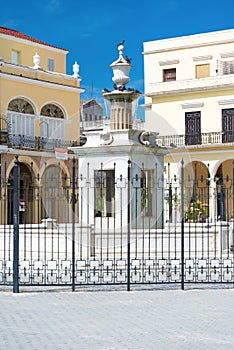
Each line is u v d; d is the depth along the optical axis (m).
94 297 10.82
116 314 9.32
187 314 9.29
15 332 8.10
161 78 42.94
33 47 38.91
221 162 38.97
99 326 8.47
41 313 9.42
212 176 38.97
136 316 9.16
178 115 40.88
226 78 39.31
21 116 35.25
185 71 42.06
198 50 41.62
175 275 12.73
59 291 11.43
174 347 7.26
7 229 16.19
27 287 11.89
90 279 12.59
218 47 40.91
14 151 33.78
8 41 37.31
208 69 41.31
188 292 11.31
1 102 33.91
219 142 39.22
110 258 14.14
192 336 7.84
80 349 7.17
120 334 7.96
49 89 36.91
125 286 11.91
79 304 10.17
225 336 7.84
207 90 39.81
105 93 16.11
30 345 7.38
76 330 8.22
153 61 43.22
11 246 15.99
